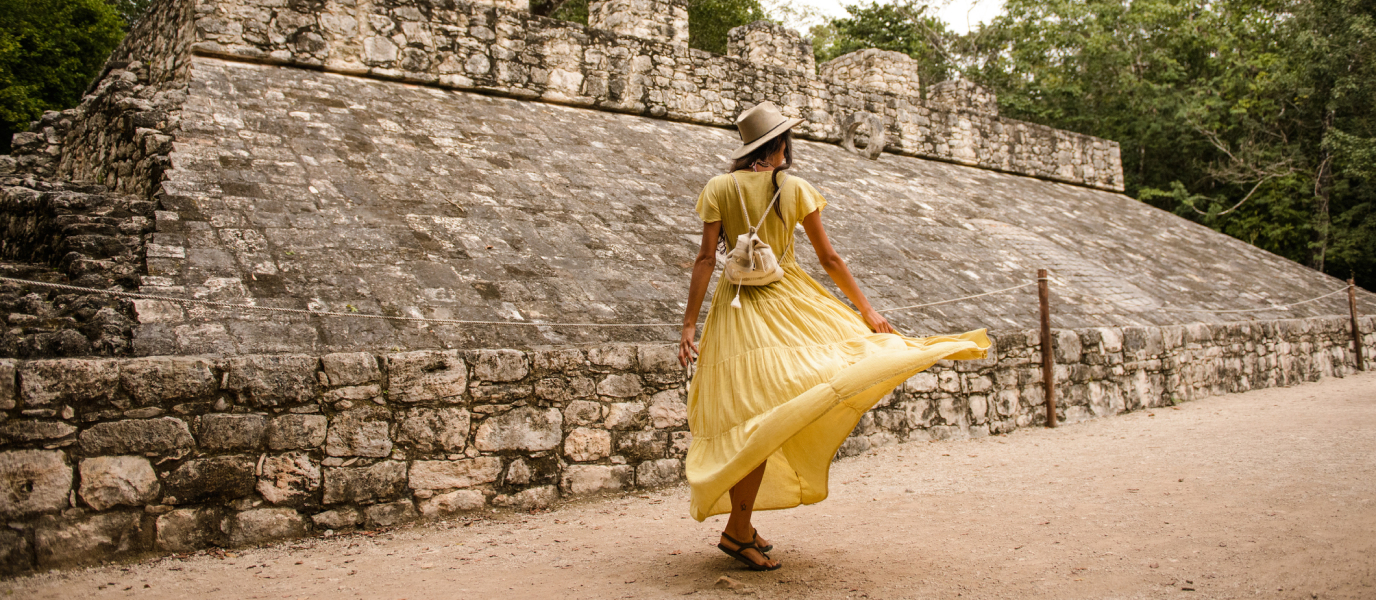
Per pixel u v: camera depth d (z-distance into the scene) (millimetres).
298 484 4164
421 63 9938
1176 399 9078
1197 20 21203
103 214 5395
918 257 9375
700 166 10180
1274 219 19328
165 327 4355
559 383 5043
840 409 2867
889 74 15336
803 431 2963
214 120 7270
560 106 10906
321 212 6180
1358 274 19016
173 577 3465
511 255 6387
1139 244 13344
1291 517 3621
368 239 5961
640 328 5852
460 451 4648
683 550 3619
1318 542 3195
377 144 7816
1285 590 2697
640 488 5305
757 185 3105
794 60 14016
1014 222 12266
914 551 3406
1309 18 18312
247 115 7594
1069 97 22016
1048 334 7840
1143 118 20641
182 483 3873
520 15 10672
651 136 10805
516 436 4852
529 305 5699
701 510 2783
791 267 3137
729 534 3172
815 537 3762
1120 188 17938
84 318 4348
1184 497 4223
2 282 4488
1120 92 21125
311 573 3488
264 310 4727
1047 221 12992
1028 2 22891
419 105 9227
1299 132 19766
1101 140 17734
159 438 3828
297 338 4578
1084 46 20953
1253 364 10328
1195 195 19938
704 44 23719
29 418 3527
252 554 3865
